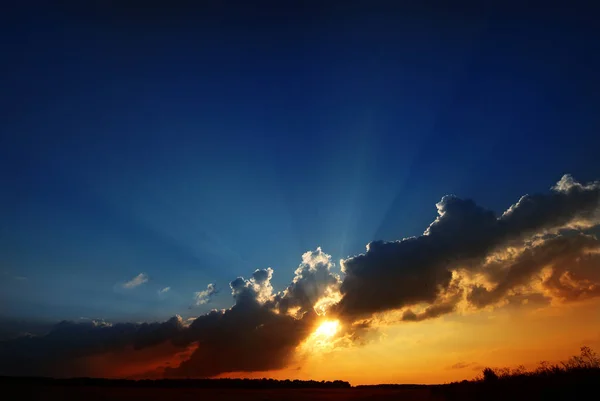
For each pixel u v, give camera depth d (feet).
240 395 149.48
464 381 122.11
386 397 134.72
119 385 210.18
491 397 90.84
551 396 73.61
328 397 142.82
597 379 72.02
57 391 146.72
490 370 101.71
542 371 86.33
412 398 124.98
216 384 230.27
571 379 75.00
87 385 205.46
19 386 171.63
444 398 112.37
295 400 128.26
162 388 210.18
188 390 182.39
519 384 85.71
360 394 161.07
